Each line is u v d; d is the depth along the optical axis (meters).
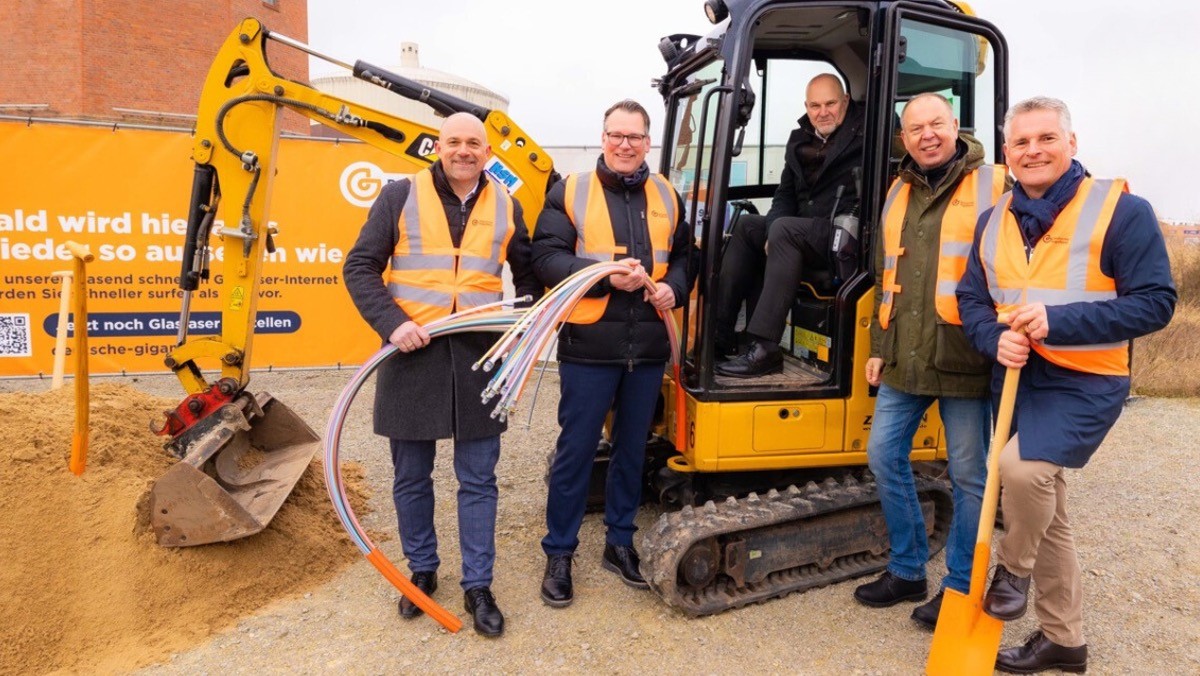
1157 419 6.25
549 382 7.32
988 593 2.59
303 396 6.61
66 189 6.25
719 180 3.15
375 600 3.20
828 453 3.32
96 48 15.91
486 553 3.04
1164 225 11.09
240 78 3.58
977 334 2.56
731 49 3.19
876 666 2.80
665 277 3.11
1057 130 2.37
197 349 3.44
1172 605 3.29
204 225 3.41
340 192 6.75
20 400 3.80
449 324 2.80
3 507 3.05
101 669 2.70
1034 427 2.45
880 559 3.54
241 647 2.85
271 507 3.30
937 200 2.86
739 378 3.42
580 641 2.93
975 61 3.51
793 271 3.38
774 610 3.18
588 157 7.23
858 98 3.91
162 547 3.08
